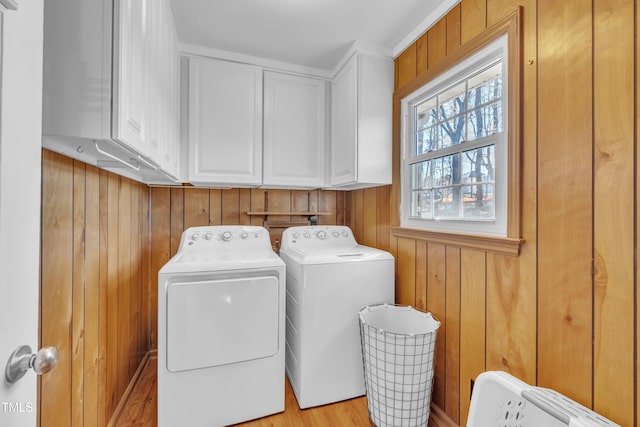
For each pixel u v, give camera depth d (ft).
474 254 4.47
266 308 5.27
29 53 1.77
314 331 5.57
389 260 6.15
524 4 3.74
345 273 5.78
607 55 2.88
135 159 3.73
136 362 6.26
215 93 6.48
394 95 6.47
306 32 5.89
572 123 3.19
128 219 5.60
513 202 3.82
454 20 4.90
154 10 3.88
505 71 4.10
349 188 8.00
